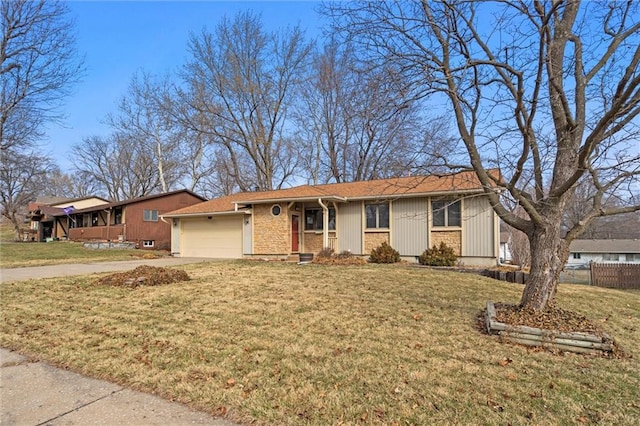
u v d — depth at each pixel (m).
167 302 6.45
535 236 5.12
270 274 9.84
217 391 3.19
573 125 4.73
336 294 7.11
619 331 5.31
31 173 23.23
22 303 6.48
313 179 28.47
